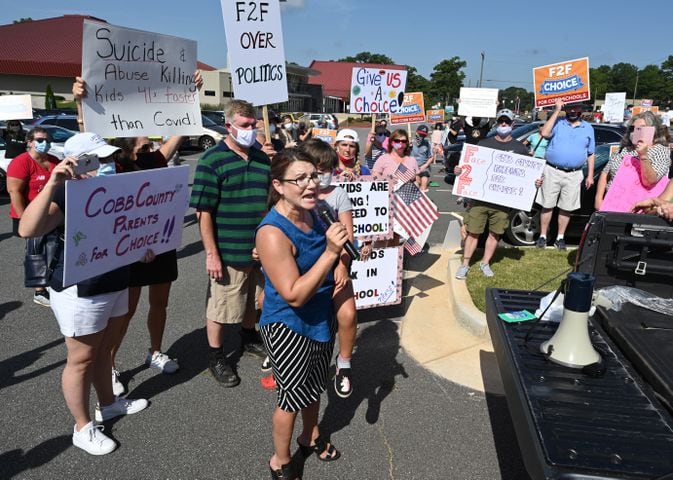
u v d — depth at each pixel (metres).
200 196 3.35
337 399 3.53
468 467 2.87
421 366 3.98
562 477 1.72
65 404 3.41
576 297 2.40
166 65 3.52
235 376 3.70
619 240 3.12
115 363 3.98
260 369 3.93
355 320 2.77
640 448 1.82
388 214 4.50
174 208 3.28
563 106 6.56
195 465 2.86
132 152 3.52
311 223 2.48
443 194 12.22
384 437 3.12
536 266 5.91
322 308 2.48
